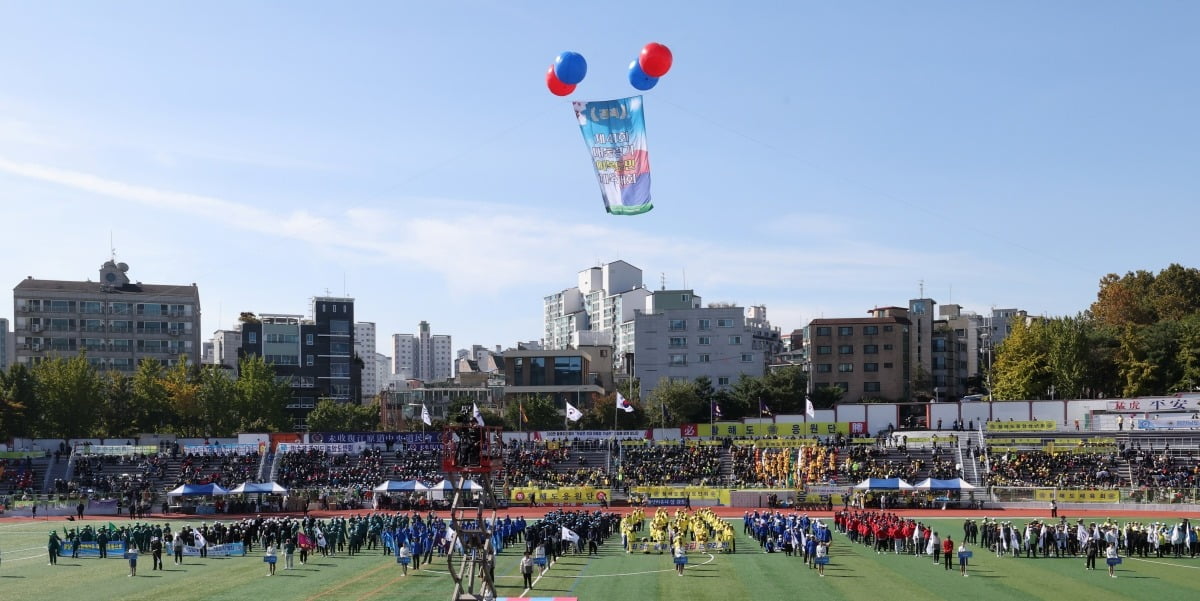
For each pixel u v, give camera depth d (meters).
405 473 137.25
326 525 83.12
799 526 77.06
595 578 65.56
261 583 64.44
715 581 64.12
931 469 131.88
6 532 100.19
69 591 62.00
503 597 58.41
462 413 47.66
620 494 128.12
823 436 151.62
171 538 79.62
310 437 149.62
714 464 140.38
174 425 183.00
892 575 66.81
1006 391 178.25
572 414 147.12
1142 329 171.62
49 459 145.75
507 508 124.31
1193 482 121.19
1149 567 71.06
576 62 41.31
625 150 41.94
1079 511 114.50
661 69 41.03
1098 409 146.88
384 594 59.81
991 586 62.31
